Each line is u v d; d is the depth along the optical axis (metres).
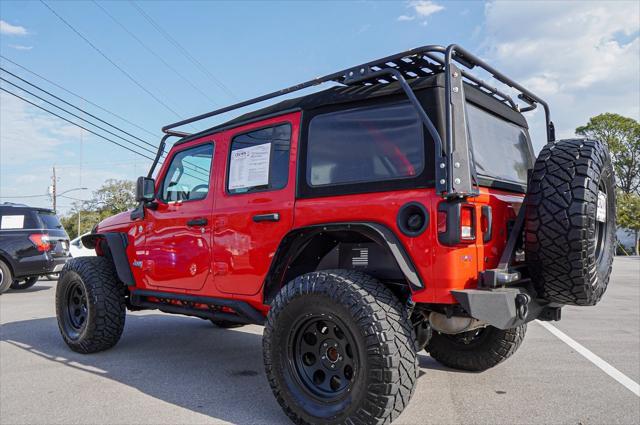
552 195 2.84
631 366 4.43
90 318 4.84
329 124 3.39
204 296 4.08
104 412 3.40
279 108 3.77
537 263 2.89
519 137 4.03
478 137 3.36
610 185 3.32
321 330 3.03
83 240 5.46
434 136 2.73
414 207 2.82
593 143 3.03
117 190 67.44
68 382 4.10
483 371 4.24
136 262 4.80
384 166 3.04
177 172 4.57
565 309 8.20
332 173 3.28
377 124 3.15
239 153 3.97
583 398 3.55
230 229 3.84
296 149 3.53
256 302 3.64
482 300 2.61
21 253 10.58
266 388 3.92
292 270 3.55
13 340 5.80
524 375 4.14
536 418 3.18
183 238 4.28
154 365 4.63
